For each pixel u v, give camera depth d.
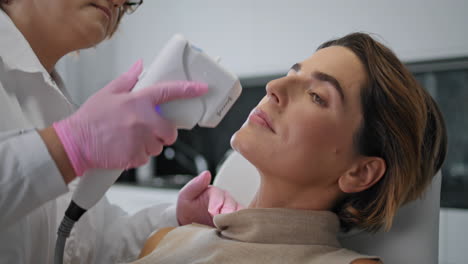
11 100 0.84
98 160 0.63
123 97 0.65
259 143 0.87
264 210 0.86
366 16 2.36
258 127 0.88
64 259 0.91
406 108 0.87
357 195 0.94
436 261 0.95
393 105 0.86
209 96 0.71
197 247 0.90
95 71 3.37
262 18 2.70
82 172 0.64
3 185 0.57
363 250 0.99
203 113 0.71
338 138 0.85
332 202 0.92
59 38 0.90
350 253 0.83
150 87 0.66
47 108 0.92
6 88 0.84
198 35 2.94
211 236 0.91
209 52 2.89
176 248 0.94
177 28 3.01
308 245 0.84
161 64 0.70
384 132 0.87
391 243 0.96
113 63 3.30
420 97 0.89
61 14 0.87
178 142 3.24
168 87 0.66
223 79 0.71
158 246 0.98
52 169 0.59
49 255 0.87
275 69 2.65
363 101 0.86
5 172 0.57
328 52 0.90
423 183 0.93
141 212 1.17
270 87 0.87
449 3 2.15
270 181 0.90
